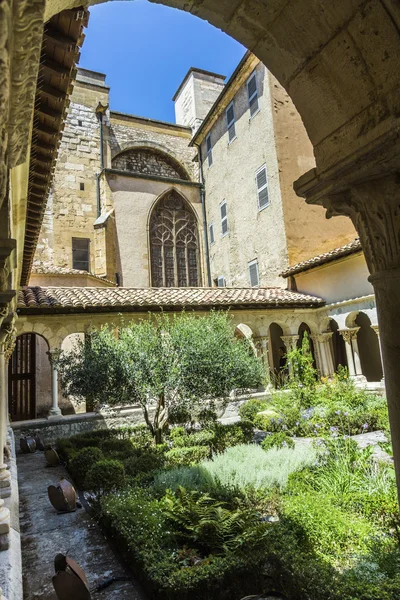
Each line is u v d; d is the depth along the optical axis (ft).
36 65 4.34
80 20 10.59
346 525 13.01
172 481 18.98
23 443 31.63
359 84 7.20
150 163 77.87
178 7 8.36
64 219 64.54
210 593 11.01
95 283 56.70
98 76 73.10
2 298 11.11
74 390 28.66
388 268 7.88
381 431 31.89
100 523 17.03
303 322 52.11
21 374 46.11
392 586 9.46
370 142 6.95
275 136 57.31
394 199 7.67
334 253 44.91
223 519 14.07
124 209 67.10
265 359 46.68
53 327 37.68
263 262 59.72
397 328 7.72
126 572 13.23
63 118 15.46
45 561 14.20
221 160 71.26
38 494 21.68
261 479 18.76
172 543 13.89
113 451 27.55
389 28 6.49
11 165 5.67
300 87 8.55
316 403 35.96
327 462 19.58
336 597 9.37
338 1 7.02
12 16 3.69
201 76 85.46
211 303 42.86
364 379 44.73
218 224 72.02
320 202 9.09
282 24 8.09
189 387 27.78
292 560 11.00
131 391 27.55
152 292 44.93
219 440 29.25
